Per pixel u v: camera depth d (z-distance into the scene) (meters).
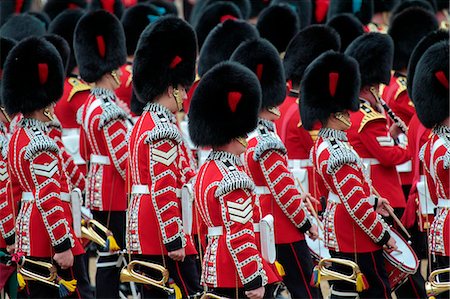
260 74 33.78
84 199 38.50
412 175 40.75
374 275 32.56
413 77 34.38
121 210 37.19
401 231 37.38
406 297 36.22
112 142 36.12
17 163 31.34
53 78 32.34
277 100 33.72
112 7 57.06
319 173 32.81
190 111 28.75
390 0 54.62
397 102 41.62
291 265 33.31
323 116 32.50
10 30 52.41
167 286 31.16
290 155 39.91
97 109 37.06
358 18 53.44
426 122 31.44
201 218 29.00
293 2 58.47
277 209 33.16
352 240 32.44
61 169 32.00
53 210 30.89
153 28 31.91
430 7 52.16
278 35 48.66
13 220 32.47
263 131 32.91
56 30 49.25
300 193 35.06
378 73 38.03
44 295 32.09
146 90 31.61
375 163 36.66
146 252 31.16
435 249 30.98
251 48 34.34
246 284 27.00
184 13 71.38
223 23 43.78
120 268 36.53
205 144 28.28
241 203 27.20
